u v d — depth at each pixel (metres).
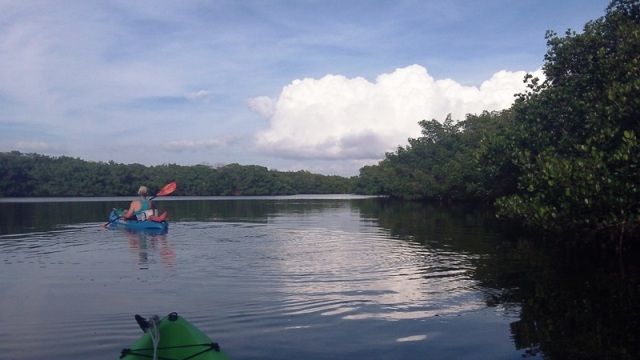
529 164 13.41
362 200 53.81
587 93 13.55
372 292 8.64
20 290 8.93
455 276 9.90
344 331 6.66
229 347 6.12
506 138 18.30
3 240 15.75
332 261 11.74
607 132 11.49
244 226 20.75
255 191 76.94
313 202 47.81
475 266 10.94
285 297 8.33
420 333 6.55
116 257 12.41
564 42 16.31
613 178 10.67
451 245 14.31
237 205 40.72
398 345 6.14
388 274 10.16
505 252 12.84
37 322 7.11
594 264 10.91
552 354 5.80
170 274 10.27
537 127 16.00
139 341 5.33
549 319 7.05
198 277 9.95
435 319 7.11
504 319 7.07
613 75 12.76
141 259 12.12
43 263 11.62
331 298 8.25
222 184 73.44
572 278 9.54
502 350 5.94
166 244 14.84
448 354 5.85
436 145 49.84
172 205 40.75
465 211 29.78
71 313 7.51
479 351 5.93
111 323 7.05
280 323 6.99
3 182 58.59
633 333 6.43
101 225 20.67
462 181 33.81
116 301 8.15
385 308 7.67
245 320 7.12
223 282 9.48
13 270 10.80
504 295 8.35
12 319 7.24
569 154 13.57
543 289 8.72
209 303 7.98
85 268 10.98
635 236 11.93
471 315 7.29
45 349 6.12
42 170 62.22
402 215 27.11
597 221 10.95
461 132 47.41
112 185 64.94
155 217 18.97
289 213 29.67
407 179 48.16
